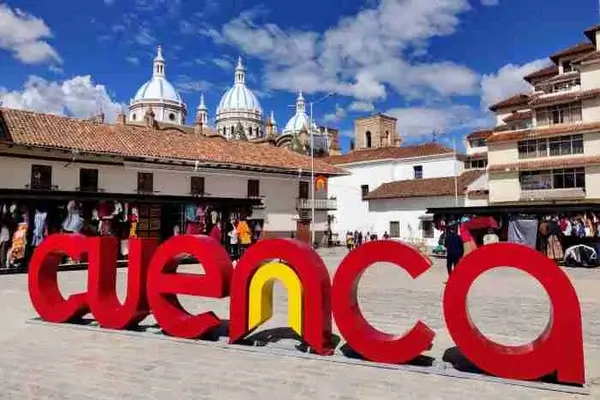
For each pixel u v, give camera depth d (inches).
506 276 727.7
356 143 2864.2
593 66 1330.0
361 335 272.1
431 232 1704.0
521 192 1417.3
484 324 371.6
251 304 304.7
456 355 285.3
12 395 218.4
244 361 273.1
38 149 927.7
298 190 1475.1
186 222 988.6
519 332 344.5
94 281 355.9
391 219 1819.6
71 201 820.0
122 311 345.1
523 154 1424.7
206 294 312.0
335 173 1536.7
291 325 291.3
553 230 954.7
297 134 3058.6
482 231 1040.8
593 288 586.9
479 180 1659.7
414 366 259.4
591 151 1302.9
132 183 1101.1
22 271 775.7
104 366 262.7
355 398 214.1
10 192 752.3
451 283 251.9
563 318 229.9
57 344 310.2
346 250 1446.9
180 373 250.5
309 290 284.4
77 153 968.3
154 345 308.2
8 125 950.4
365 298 510.6
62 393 220.7
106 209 872.9
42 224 790.5
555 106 1391.5
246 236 1077.8
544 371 231.1
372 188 2044.8
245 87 4375.0
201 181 1228.5
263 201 1368.1
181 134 1379.2
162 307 327.3
